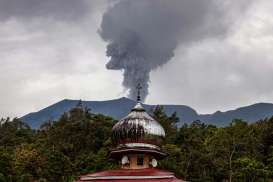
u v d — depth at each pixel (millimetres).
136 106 114875
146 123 110750
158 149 111875
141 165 111500
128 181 103312
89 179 106125
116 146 113375
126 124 110688
